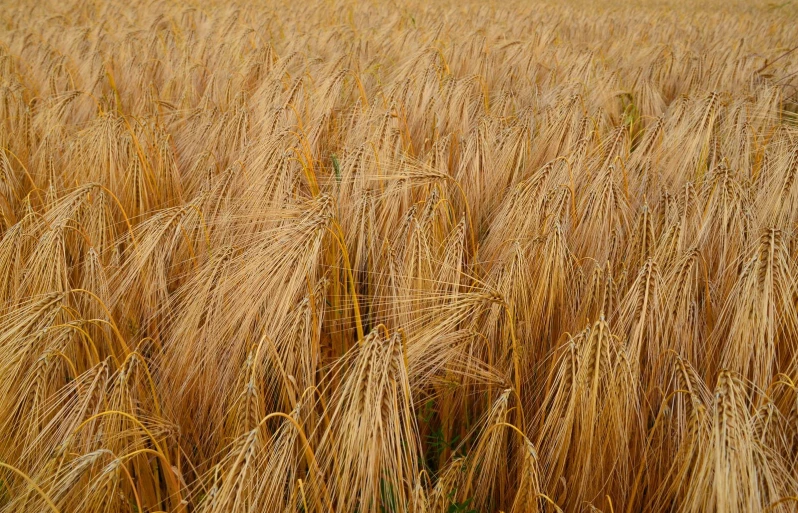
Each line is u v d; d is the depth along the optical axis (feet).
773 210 9.40
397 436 5.62
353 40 24.52
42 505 5.84
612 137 11.46
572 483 6.84
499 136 12.80
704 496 5.71
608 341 6.40
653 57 22.63
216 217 9.93
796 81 18.56
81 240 9.91
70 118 16.76
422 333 7.35
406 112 14.14
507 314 7.54
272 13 32.48
